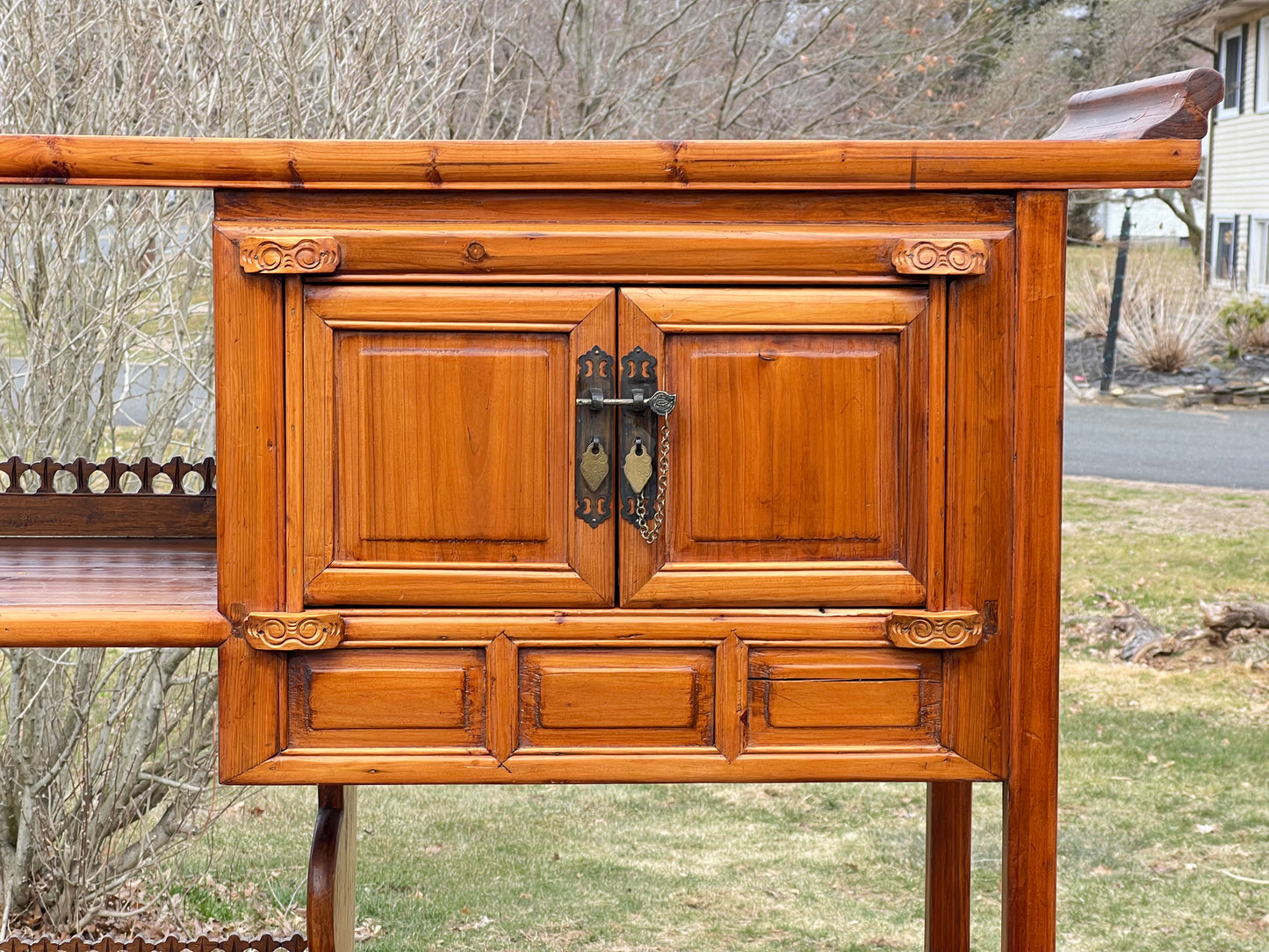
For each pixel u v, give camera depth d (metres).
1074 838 4.12
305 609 1.64
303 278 1.61
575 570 1.65
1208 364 12.53
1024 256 1.63
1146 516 8.03
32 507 2.37
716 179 1.58
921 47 7.00
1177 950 3.42
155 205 3.33
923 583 1.66
